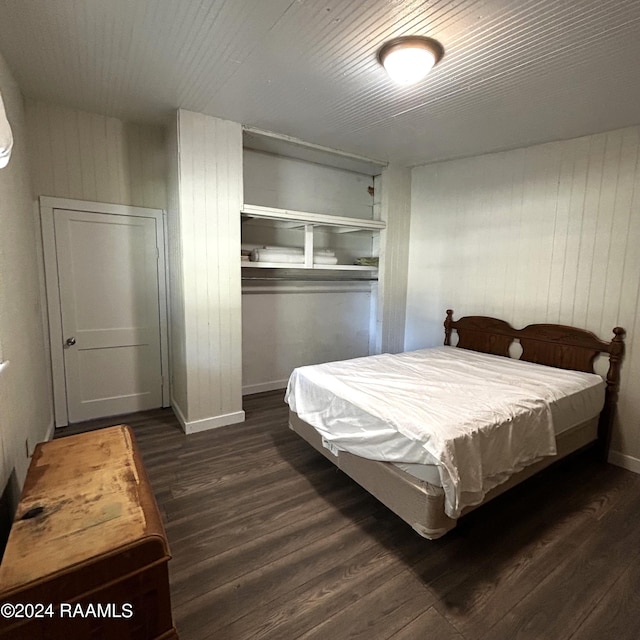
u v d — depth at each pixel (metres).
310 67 2.16
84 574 0.96
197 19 1.76
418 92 2.42
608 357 2.82
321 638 1.45
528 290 3.33
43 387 2.82
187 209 2.96
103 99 2.75
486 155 3.59
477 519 2.16
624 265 2.75
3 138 1.24
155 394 3.68
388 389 2.36
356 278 4.77
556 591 1.68
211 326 3.20
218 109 2.83
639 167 2.65
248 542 1.95
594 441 2.86
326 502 2.30
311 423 2.52
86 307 3.26
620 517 2.19
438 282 4.13
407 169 4.29
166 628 1.10
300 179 4.07
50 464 1.43
